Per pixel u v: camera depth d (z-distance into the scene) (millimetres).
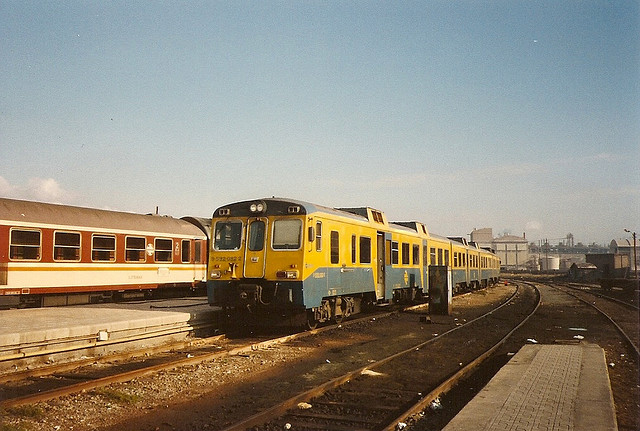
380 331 16438
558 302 30453
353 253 17625
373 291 19297
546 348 12195
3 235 16703
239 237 15000
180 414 7500
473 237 157750
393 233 21875
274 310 14797
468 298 33094
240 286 14500
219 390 8836
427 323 18656
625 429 7359
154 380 9180
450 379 9539
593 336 16203
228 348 12859
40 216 17938
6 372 9445
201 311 15297
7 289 16750
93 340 11516
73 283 18875
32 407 7242
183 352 12227
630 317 22453
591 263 86500
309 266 14477
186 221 25672
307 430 6891
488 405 7129
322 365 10945
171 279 23344
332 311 16875
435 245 28969
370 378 9852
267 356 11734
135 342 12516
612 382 10062
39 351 10391
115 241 20656
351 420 7262
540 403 7219
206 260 25547
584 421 6402
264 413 7156
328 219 15773
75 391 8172
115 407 7691
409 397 8602
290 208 14617
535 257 144875
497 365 11570
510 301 30391
